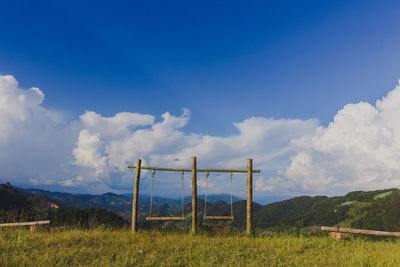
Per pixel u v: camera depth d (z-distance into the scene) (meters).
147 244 7.89
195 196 10.74
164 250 7.27
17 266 5.26
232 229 10.42
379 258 6.55
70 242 7.78
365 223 100.00
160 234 9.81
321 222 118.75
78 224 10.76
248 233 10.02
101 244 7.54
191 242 8.20
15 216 11.02
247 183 10.92
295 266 5.93
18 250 6.59
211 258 6.32
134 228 10.35
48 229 10.02
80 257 6.20
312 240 9.01
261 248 7.64
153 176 10.94
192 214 10.52
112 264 5.67
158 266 5.86
